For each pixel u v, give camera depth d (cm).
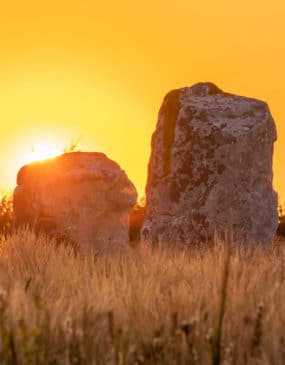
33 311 916
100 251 1975
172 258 1673
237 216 2161
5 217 2753
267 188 2216
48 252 1659
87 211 1983
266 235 2209
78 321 891
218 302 970
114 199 2017
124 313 942
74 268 1445
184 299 1024
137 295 1053
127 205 2041
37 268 1509
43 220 1958
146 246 1878
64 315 928
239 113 2211
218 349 788
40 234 1936
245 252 1819
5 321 872
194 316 892
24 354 794
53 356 812
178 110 2234
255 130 2173
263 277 1221
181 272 1339
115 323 901
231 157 2150
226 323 907
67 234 1955
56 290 1202
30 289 1134
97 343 841
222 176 2155
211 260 1453
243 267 1326
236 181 2162
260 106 2233
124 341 832
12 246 1689
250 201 2172
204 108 2209
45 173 1991
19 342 823
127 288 1109
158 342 817
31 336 804
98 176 1998
